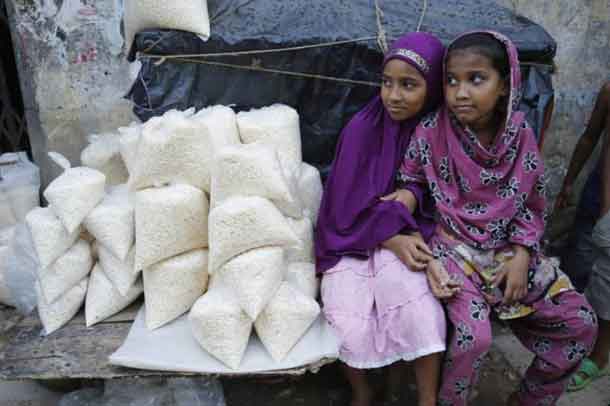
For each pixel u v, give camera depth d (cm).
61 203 175
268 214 164
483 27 207
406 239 183
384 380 229
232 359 162
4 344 244
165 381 186
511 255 186
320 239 196
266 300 161
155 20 193
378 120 195
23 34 273
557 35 279
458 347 172
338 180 191
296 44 196
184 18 191
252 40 194
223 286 171
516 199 180
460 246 184
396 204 184
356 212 188
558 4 274
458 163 178
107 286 187
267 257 163
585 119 296
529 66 206
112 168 211
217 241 162
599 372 244
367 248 188
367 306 182
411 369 241
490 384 234
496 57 164
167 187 179
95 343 178
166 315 180
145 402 181
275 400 225
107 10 274
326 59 200
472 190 180
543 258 193
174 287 180
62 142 295
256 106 209
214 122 183
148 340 173
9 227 269
